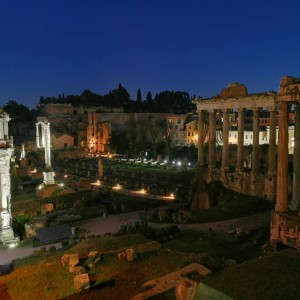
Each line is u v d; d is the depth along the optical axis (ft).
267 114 409.49
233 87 193.47
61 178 284.20
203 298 44.78
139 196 230.07
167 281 64.64
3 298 72.54
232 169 208.03
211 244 117.91
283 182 106.22
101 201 210.18
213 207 172.14
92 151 555.69
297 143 115.34
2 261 123.24
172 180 284.41
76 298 64.34
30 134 552.41
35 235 157.58
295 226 99.50
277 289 56.54
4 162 147.64
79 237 143.13
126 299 61.67
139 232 135.85
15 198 227.40
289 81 104.58
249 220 147.23
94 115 557.74
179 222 156.66
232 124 433.48
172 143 523.29
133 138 543.80
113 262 79.00
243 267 66.28
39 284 74.02
